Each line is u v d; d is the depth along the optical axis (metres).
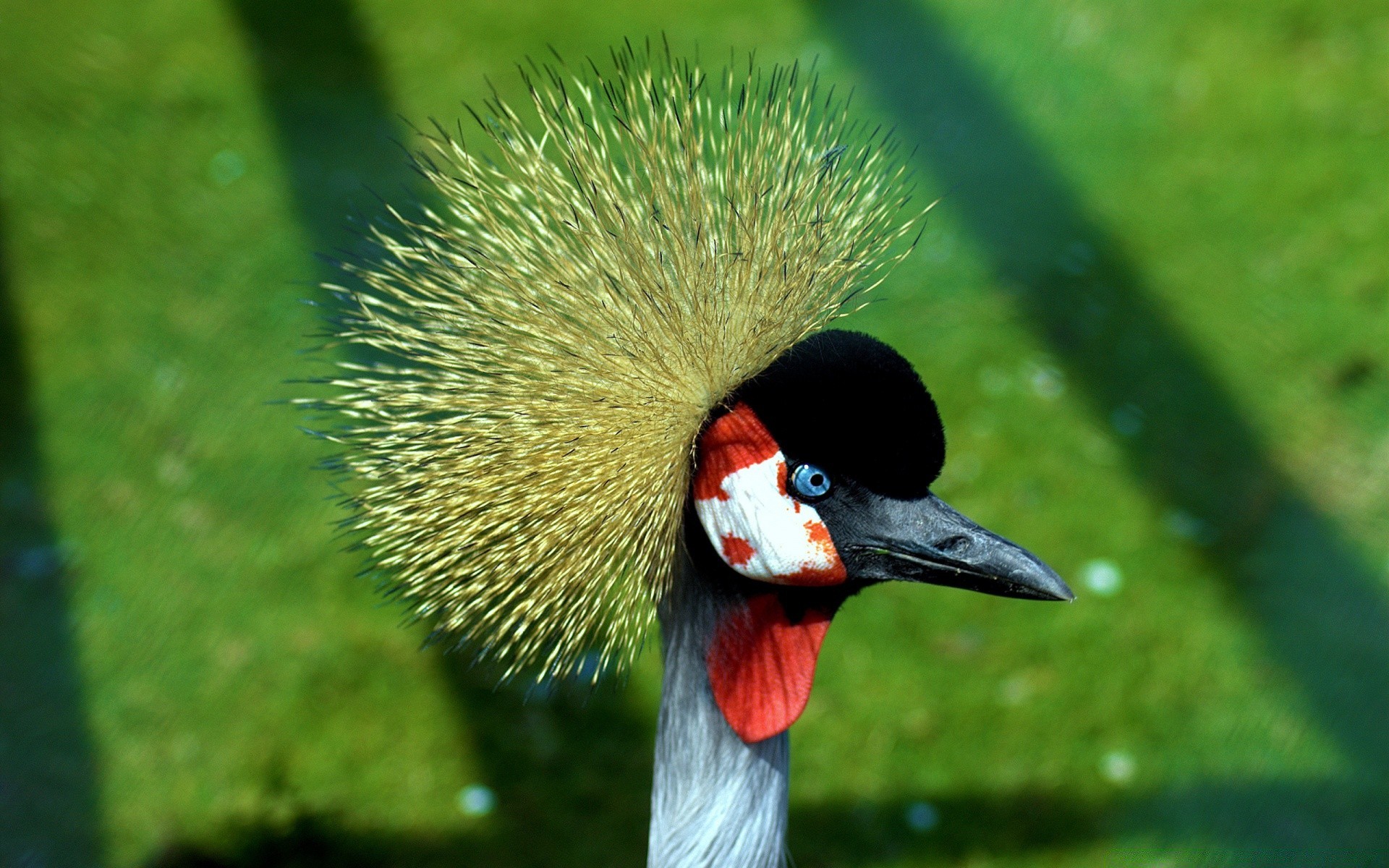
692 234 3.07
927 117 10.72
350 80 11.18
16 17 11.70
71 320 8.85
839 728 6.50
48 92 10.84
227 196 9.89
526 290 3.03
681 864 3.23
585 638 3.43
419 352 3.10
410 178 10.06
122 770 6.25
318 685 6.69
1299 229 9.75
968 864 5.96
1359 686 6.73
